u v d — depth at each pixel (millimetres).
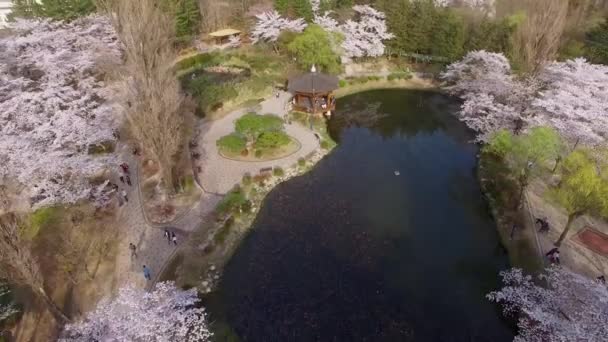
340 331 23547
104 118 33656
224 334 23109
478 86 44688
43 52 35344
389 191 36750
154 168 36719
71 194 28141
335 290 26312
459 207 34625
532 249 27703
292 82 50750
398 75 62062
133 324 17109
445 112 53531
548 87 37094
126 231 29531
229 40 70438
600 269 25656
